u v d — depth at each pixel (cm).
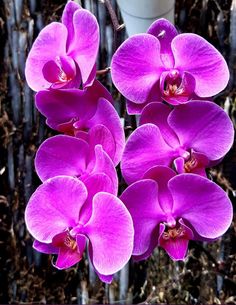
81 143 57
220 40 76
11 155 85
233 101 77
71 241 55
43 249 57
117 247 53
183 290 85
